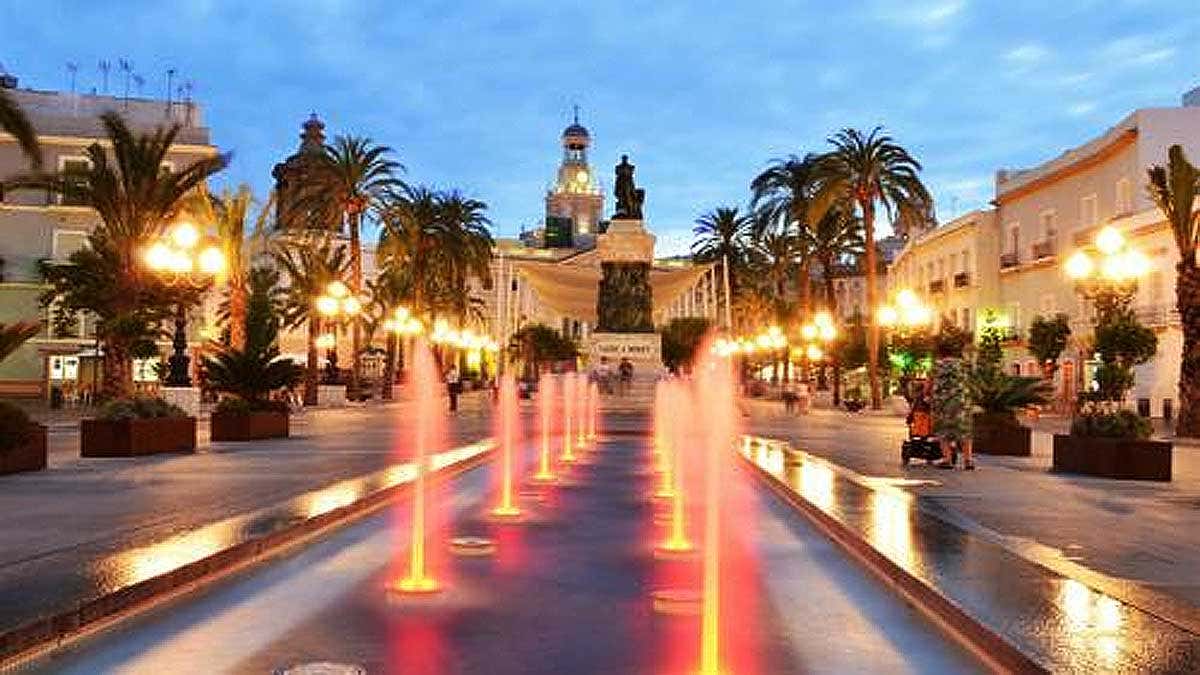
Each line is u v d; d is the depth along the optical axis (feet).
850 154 164.55
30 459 53.98
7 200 178.60
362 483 46.96
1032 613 21.71
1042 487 49.83
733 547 33.53
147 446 65.41
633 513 41.75
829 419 139.13
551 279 231.50
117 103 197.88
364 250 310.65
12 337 54.44
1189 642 19.34
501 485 52.24
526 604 25.07
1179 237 99.14
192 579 26.63
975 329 209.26
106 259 131.64
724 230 241.76
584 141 545.85
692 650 21.09
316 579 27.71
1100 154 165.37
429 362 60.39
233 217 145.89
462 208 217.77
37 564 26.32
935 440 61.46
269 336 86.53
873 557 29.78
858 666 20.08
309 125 272.10
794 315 255.50
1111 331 102.89
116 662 19.86
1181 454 79.10
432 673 19.33
